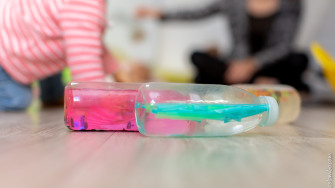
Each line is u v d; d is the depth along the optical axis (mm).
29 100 969
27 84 944
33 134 499
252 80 1614
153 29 2268
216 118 479
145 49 2266
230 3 1741
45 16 752
